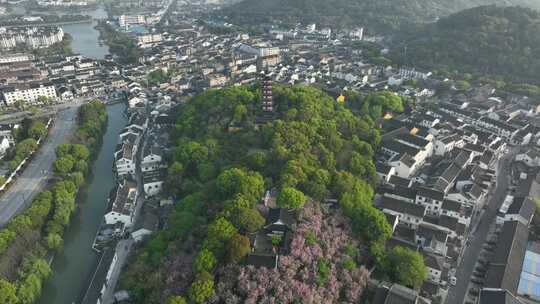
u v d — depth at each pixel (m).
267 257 159.25
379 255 180.50
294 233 173.50
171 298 149.88
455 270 193.38
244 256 161.50
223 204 192.25
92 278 196.62
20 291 180.00
